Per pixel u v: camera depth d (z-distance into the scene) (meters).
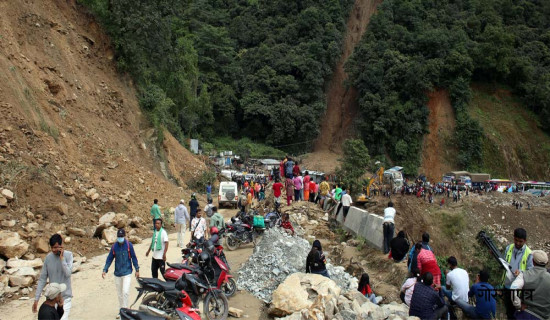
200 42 74.31
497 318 6.33
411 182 61.81
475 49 70.00
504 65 70.94
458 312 7.74
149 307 6.35
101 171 18.86
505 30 77.62
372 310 6.79
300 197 20.88
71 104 20.97
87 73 24.14
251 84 75.19
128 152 23.77
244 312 7.91
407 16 78.06
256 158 66.38
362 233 13.95
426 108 68.06
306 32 79.94
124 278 7.28
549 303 5.36
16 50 18.48
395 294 9.21
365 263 11.78
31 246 10.73
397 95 69.06
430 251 8.18
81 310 7.80
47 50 21.14
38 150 14.85
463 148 66.69
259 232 14.20
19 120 14.88
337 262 12.35
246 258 12.19
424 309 6.55
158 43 30.39
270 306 7.64
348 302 7.02
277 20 84.56
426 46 71.94
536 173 66.62
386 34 75.81
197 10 80.88
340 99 77.06
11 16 19.58
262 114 71.38
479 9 80.50
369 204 29.16
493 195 50.19
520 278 5.64
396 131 67.81
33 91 18.08
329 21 80.94
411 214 38.16
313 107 73.94
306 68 74.19
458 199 44.88
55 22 22.86
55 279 6.09
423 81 67.44
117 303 8.24
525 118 71.31
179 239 13.74
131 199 17.80
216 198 32.41
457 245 35.78
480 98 73.12
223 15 87.75
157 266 8.64
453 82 68.75
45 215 12.24
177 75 40.75
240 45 85.31
